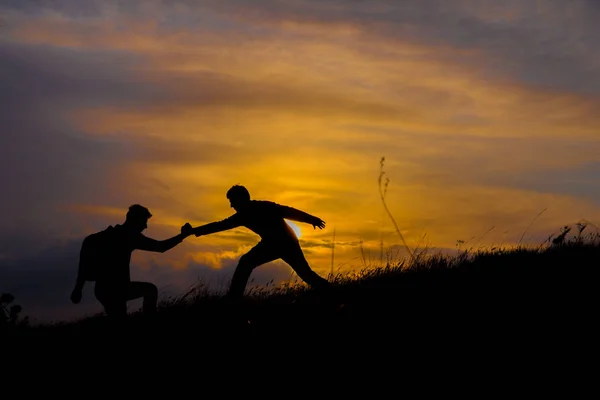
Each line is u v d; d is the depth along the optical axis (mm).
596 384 5852
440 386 6199
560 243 10695
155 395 7047
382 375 6590
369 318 8094
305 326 8242
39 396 7270
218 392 6906
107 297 9164
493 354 6629
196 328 8703
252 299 10016
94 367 7898
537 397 5777
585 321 7129
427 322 7668
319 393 6496
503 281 8859
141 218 9445
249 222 9242
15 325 9562
